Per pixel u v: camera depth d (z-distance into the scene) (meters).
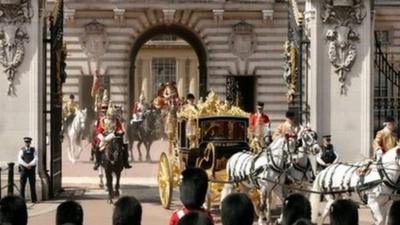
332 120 31.48
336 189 23.77
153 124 48.34
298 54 31.98
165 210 30.23
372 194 22.70
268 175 25.30
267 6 63.12
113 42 63.78
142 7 63.28
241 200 13.90
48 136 35.16
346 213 14.97
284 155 25.05
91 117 58.88
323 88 31.50
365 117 31.53
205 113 29.50
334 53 31.44
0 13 31.59
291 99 32.47
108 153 31.77
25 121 31.72
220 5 63.22
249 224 13.89
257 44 64.12
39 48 31.92
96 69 63.53
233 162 27.41
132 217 14.18
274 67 64.06
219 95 64.19
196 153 29.23
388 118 24.91
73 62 63.31
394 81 36.66
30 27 31.69
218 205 30.64
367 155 31.39
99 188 36.41
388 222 15.68
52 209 29.67
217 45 64.19
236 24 63.94
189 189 15.45
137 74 92.06
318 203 24.41
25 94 31.73
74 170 43.62
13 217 14.42
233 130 29.64
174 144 31.64
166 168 30.45
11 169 29.36
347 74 31.50
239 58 64.19
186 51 92.81
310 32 31.56
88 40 63.44
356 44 31.55
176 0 63.34
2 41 31.62
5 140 31.67
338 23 31.47
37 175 31.56
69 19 62.75
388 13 66.94
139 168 44.66
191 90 93.62
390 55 63.53
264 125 30.59
